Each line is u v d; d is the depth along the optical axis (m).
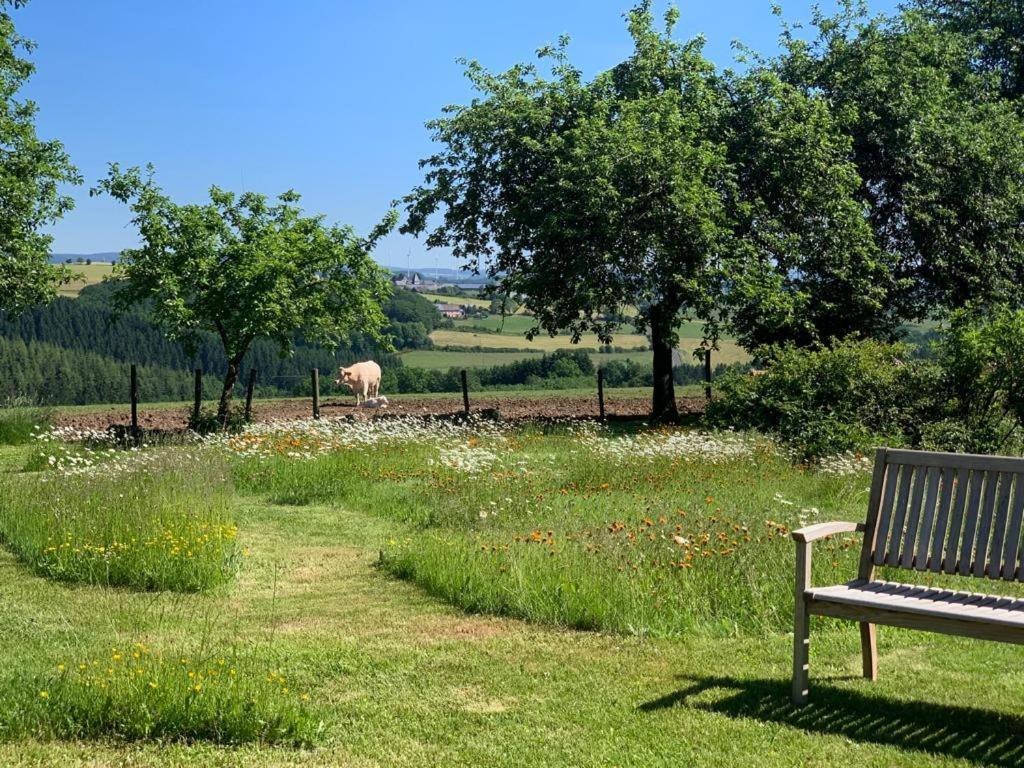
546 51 25.30
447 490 12.31
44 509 10.34
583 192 21.72
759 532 8.88
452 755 4.77
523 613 7.45
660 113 22.75
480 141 24.62
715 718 5.23
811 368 16.14
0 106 24.53
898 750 4.79
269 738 4.94
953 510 5.64
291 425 17.39
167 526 9.45
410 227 25.70
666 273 22.33
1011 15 30.58
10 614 7.41
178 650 6.38
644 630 6.89
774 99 23.84
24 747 4.76
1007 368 14.52
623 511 10.89
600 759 4.71
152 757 4.70
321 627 7.18
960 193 25.03
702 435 16.27
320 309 21.66
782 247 22.98
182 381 39.41
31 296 24.64
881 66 25.44
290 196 21.84
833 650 6.44
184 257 20.45
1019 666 6.07
